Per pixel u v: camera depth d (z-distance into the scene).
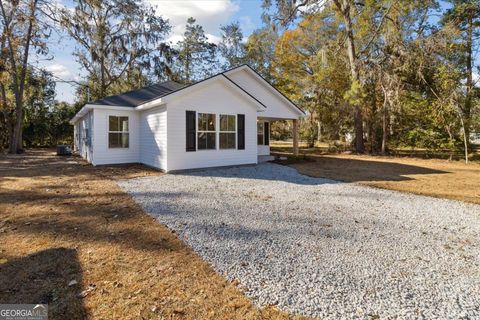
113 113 11.26
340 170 10.70
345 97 16.03
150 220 4.52
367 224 4.48
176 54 25.34
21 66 17.61
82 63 23.67
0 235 3.84
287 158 14.52
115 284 2.66
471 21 16.58
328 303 2.44
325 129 20.23
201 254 3.34
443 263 3.20
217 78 9.96
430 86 15.95
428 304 2.44
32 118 23.25
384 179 8.70
